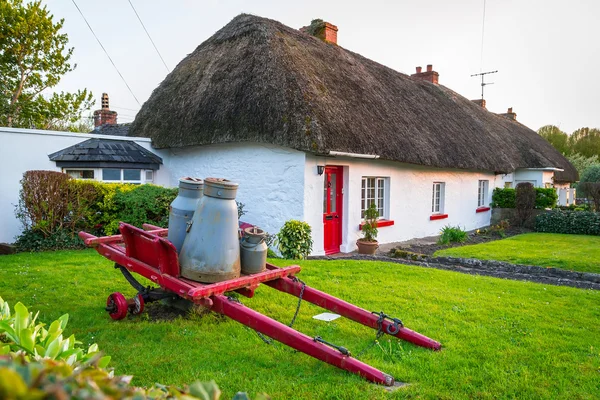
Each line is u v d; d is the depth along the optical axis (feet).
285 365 12.32
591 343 14.76
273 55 35.50
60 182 31.01
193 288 12.62
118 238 17.21
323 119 31.48
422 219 47.91
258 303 18.21
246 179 35.88
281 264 26.76
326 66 40.29
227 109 34.99
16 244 30.99
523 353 13.65
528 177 74.84
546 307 19.12
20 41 56.65
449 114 56.95
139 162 39.34
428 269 26.96
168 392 4.58
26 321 6.43
